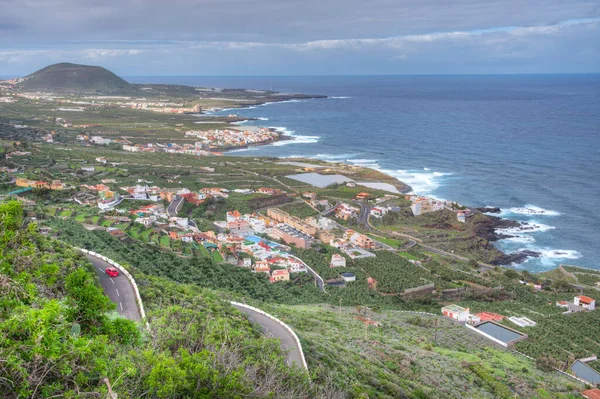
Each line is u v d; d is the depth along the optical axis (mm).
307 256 145625
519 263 156000
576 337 103438
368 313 109125
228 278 114125
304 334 71500
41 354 27062
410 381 65875
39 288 37938
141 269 96750
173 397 32500
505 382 77250
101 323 35188
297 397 39594
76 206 152000
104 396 27797
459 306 118562
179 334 42906
